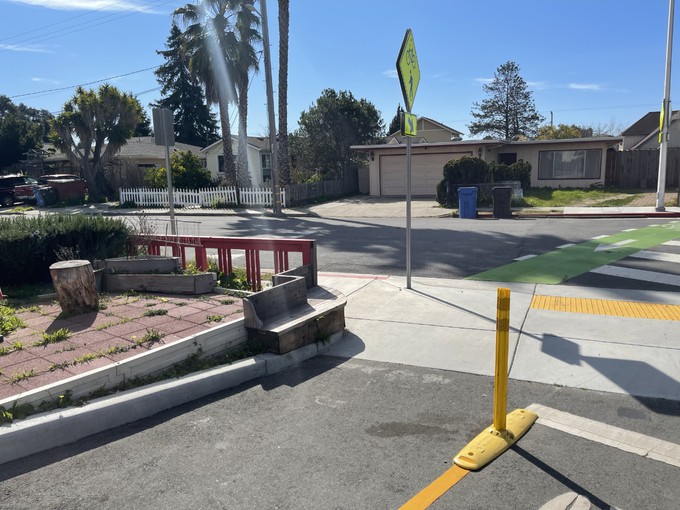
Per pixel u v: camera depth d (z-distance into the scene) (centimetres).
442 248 1205
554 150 2703
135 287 732
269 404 466
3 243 752
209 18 2716
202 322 579
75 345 516
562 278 884
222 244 824
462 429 414
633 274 890
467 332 635
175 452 388
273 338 550
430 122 3838
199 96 6116
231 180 2861
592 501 321
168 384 467
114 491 342
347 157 3481
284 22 2536
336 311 624
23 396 404
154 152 3825
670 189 2477
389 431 414
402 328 660
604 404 450
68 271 603
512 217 1884
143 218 1083
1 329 561
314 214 2219
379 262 1074
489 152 2744
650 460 364
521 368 529
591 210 1934
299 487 343
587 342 586
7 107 8138
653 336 596
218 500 331
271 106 2169
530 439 395
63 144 3116
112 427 424
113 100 3102
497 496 328
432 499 327
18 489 345
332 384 506
